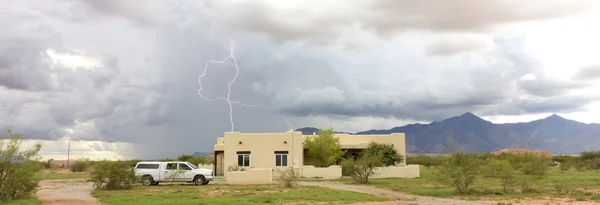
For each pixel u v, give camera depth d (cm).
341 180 4250
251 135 4897
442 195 2727
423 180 4066
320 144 5072
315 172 4697
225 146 4884
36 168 2461
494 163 3944
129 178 3216
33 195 2608
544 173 4178
